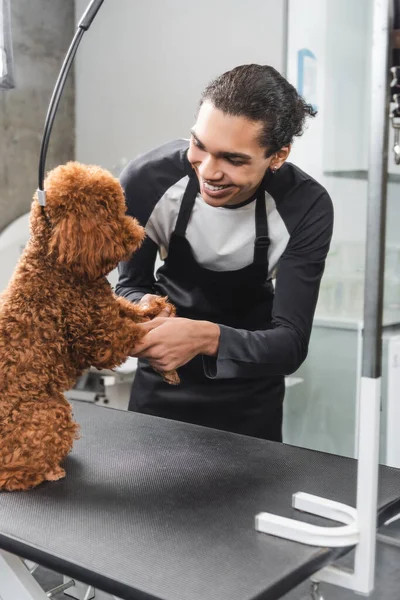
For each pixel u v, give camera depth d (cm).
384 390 249
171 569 77
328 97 240
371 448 83
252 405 155
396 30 83
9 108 293
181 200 141
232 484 102
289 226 138
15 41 292
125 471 107
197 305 149
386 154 80
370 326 82
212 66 287
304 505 93
